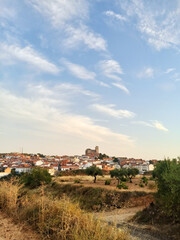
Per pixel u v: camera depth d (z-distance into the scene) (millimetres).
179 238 12242
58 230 3742
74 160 183500
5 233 3486
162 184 15938
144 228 14438
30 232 3723
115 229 4273
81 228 3963
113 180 53875
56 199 5000
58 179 53156
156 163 17562
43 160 178125
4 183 5902
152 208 18594
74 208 4703
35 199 5082
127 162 166875
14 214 4500
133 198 28172
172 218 15430
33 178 37656
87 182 47500
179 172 14422
